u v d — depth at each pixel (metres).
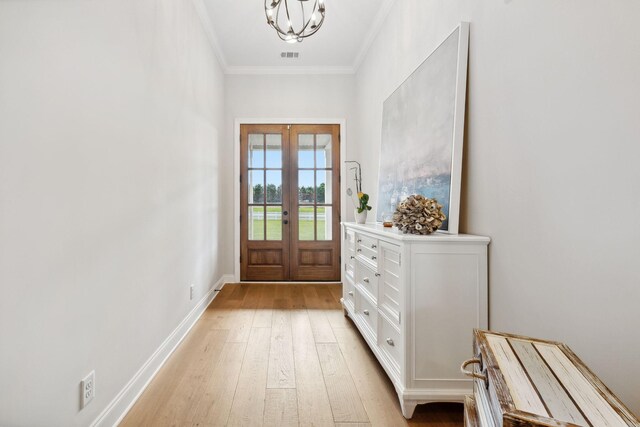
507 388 0.78
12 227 0.99
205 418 1.62
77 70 1.29
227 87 4.55
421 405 1.75
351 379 2.00
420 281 1.65
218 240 4.14
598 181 1.08
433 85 2.15
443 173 1.97
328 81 4.64
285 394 1.83
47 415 1.13
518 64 1.45
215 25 3.53
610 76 1.04
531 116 1.38
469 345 1.65
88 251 1.36
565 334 1.22
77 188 1.29
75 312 1.28
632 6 0.97
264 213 4.60
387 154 3.05
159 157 2.15
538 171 1.34
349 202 4.62
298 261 4.62
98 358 1.44
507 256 1.53
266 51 4.14
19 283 1.01
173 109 2.43
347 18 3.45
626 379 1.01
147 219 1.96
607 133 1.05
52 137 1.15
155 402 1.75
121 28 1.64
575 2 1.16
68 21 1.23
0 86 0.95
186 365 2.17
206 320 3.06
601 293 1.08
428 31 2.35
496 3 1.60
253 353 2.36
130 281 1.74
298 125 4.62
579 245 1.16
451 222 1.84
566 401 0.73
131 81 1.75
